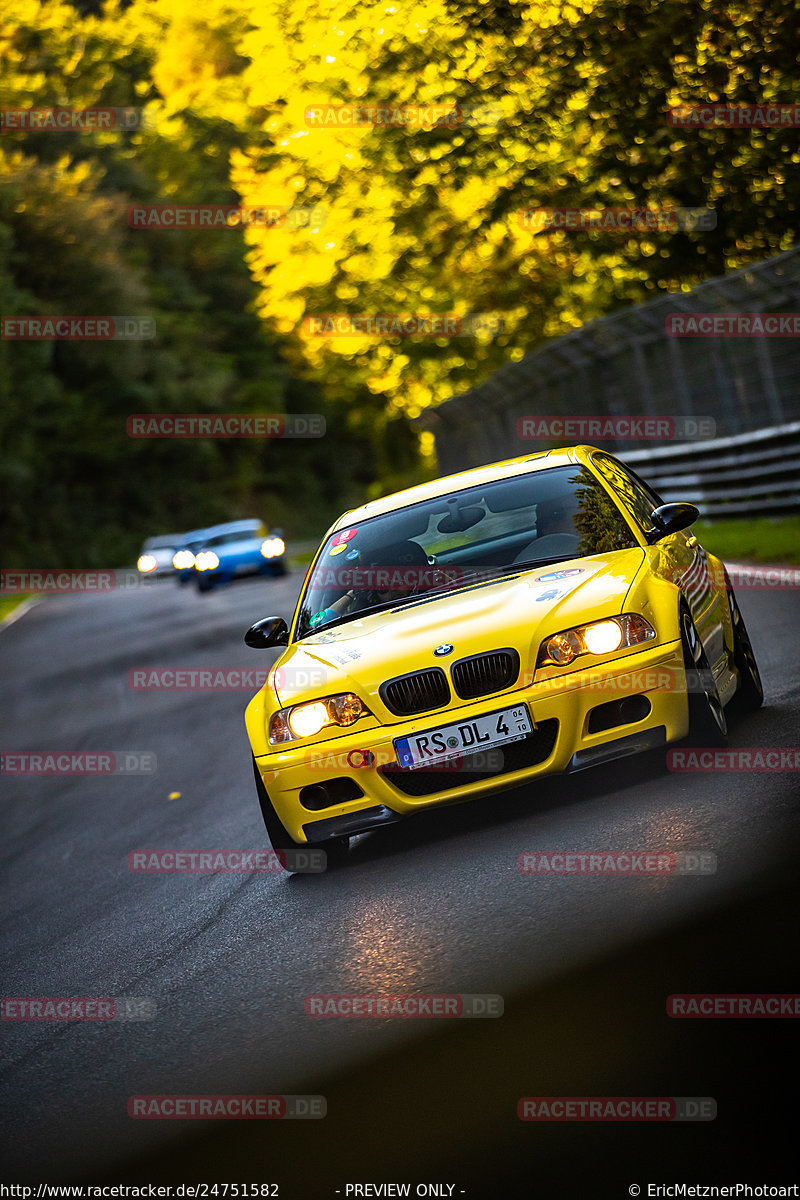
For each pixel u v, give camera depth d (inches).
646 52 659.4
